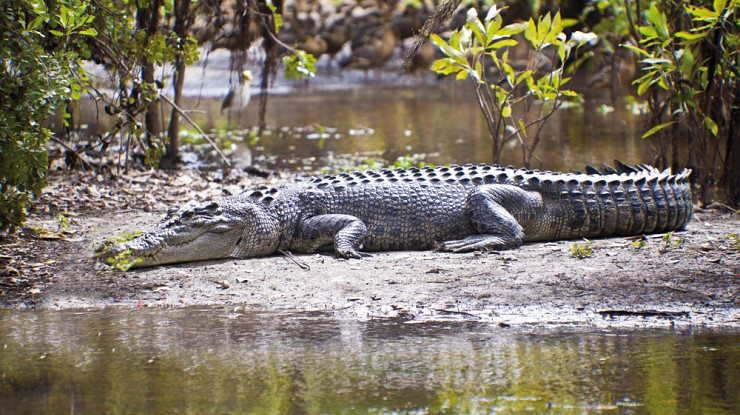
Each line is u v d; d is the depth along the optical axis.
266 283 10.77
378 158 21.27
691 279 10.33
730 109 14.98
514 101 15.74
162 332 8.93
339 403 6.92
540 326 8.97
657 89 15.81
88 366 7.89
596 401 6.91
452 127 26.89
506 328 8.91
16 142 10.88
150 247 11.35
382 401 6.95
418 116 29.83
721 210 14.84
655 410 6.70
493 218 12.22
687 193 13.30
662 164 15.89
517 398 6.99
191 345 8.48
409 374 7.58
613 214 12.75
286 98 36.28
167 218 11.93
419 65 43.50
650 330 8.79
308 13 44.88
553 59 16.25
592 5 32.84
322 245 12.40
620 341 8.45
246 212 12.04
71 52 11.62
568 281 10.38
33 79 10.78
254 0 18.11
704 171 15.03
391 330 8.89
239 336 8.76
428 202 12.51
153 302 10.12
